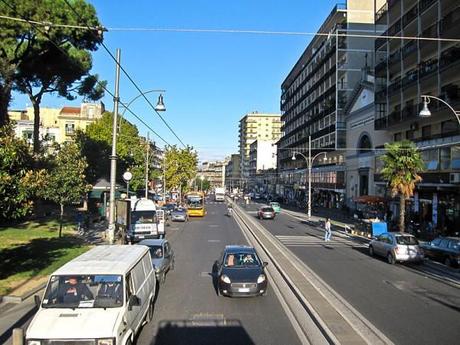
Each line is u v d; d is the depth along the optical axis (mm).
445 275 20672
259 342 10383
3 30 30641
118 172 58438
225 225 45875
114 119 22422
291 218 58156
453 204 36312
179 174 81625
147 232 30922
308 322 12109
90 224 38656
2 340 10297
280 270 20000
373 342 10336
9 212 14562
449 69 34719
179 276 18672
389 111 47812
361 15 70688
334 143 71062
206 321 12117
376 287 17297
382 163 50594
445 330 11562
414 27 42344
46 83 39625
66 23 32469
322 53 82188
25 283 15828
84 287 9328
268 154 171625
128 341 9148
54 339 8078
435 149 38531
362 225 37500
